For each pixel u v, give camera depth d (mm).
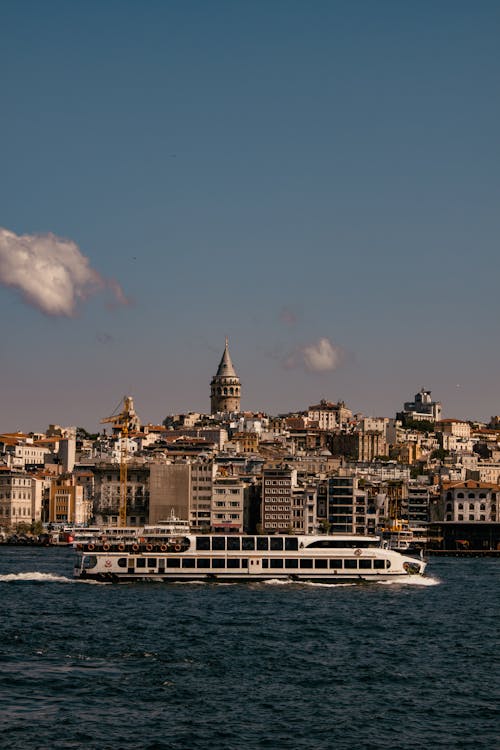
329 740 117875
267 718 126000
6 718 123062
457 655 169750
